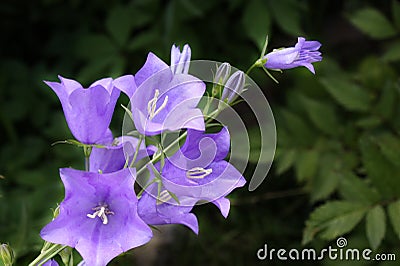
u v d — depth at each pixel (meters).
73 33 0.96
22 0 0.98
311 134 0.76
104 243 0.39
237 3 0.84
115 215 0.39
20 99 0.90
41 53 1.01
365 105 0.74
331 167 0.74
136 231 0.38
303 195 0.89
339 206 0.62
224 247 0.84
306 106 0.77
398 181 0.62
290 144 0.75
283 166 0.74
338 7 1.02
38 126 0.92
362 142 0.63
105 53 0.85
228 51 0.93
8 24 1.00
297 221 0.88
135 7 0.87
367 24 0.78
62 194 0.76
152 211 0.40
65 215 0.39
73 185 0.38
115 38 0.85
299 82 0.86
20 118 0.89
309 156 0.74
